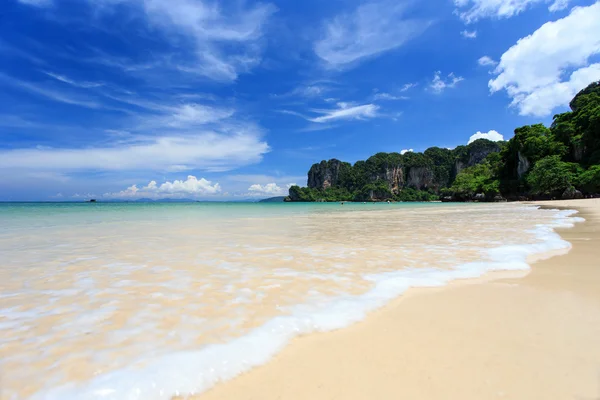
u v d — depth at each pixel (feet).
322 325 7.95
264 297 10.00
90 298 10.00
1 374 5.78
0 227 35.70
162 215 64.18
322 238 24.23
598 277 11.98
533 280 11.64
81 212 76.59
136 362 6.22
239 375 5.86
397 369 5.91
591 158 158.71
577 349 6.47
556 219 38.86
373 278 12.10
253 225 37.47
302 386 5.47
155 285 11.40
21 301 9.74
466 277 12.14
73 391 5.35
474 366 5.92
